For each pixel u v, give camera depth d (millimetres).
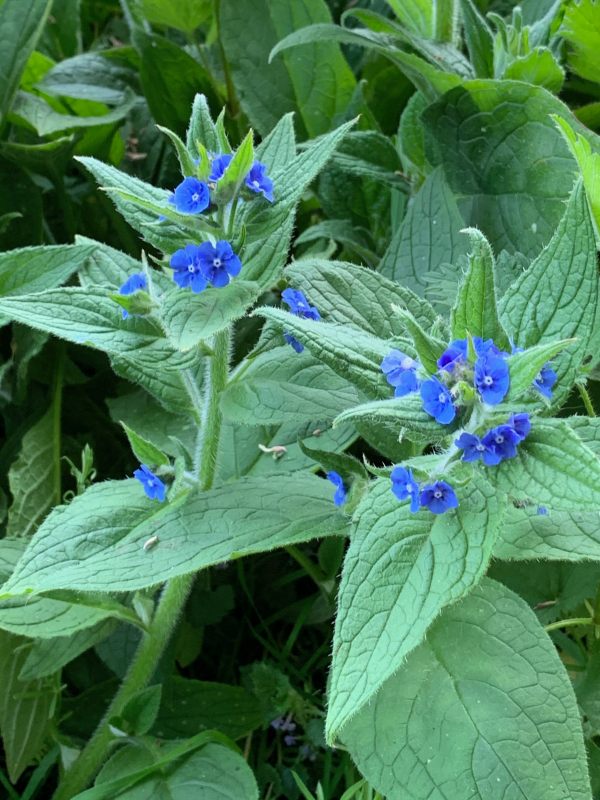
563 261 271
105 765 342
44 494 429
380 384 264
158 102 510
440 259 392
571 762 264
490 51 438
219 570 432
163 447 415
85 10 612
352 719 279
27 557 299
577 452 229
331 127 505
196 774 333
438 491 243
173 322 271
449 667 281
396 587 246
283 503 312
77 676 415
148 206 273
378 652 235
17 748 367
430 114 413
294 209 294
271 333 320
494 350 241
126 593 375
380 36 447
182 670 429
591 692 326
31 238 473
